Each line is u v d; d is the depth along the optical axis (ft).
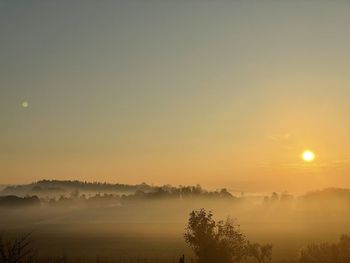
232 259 190.29
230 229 191.83
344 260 252.83
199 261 189.06
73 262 229.86
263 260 261.44
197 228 189.57
